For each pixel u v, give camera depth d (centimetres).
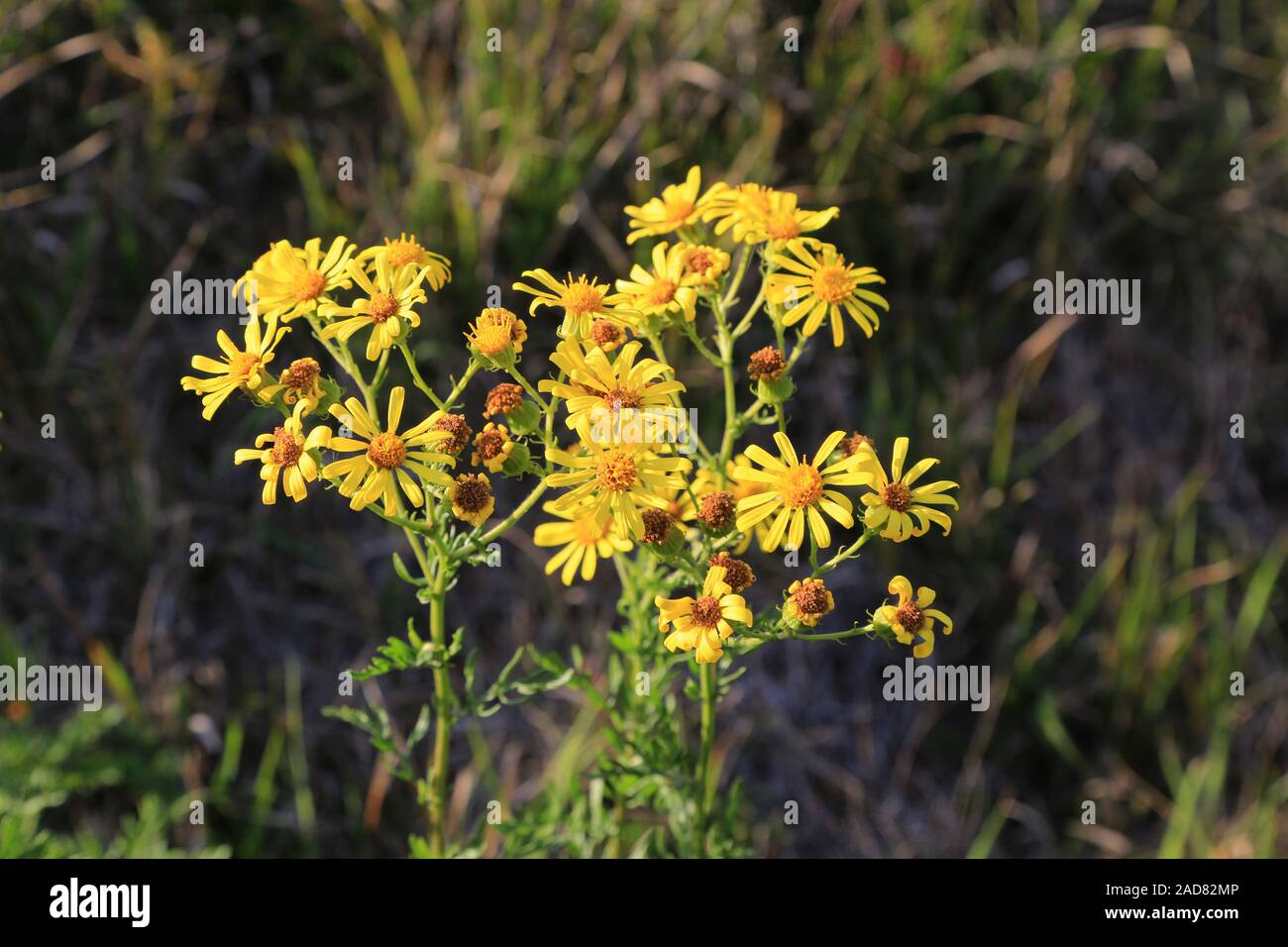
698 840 46
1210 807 63
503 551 64
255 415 64
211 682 61
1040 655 65
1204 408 73
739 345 64
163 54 67
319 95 69
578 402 41
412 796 61
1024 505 68
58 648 61
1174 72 75
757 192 45
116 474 64
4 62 67
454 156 66
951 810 63
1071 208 72
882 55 69
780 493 42
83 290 65
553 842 47
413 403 62
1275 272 75
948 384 68
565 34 68
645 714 47
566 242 66
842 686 65
